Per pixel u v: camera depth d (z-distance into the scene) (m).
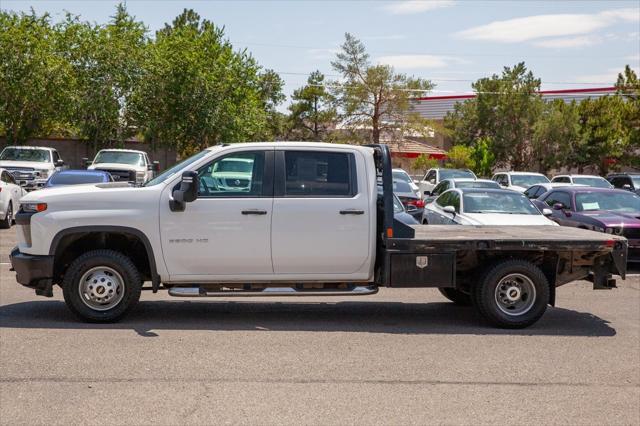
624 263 8.70
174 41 39.44
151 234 8.27
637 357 7.50
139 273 8.41
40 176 24.00
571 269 9.12
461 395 6.12
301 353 7.30
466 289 9.33
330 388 6.21
